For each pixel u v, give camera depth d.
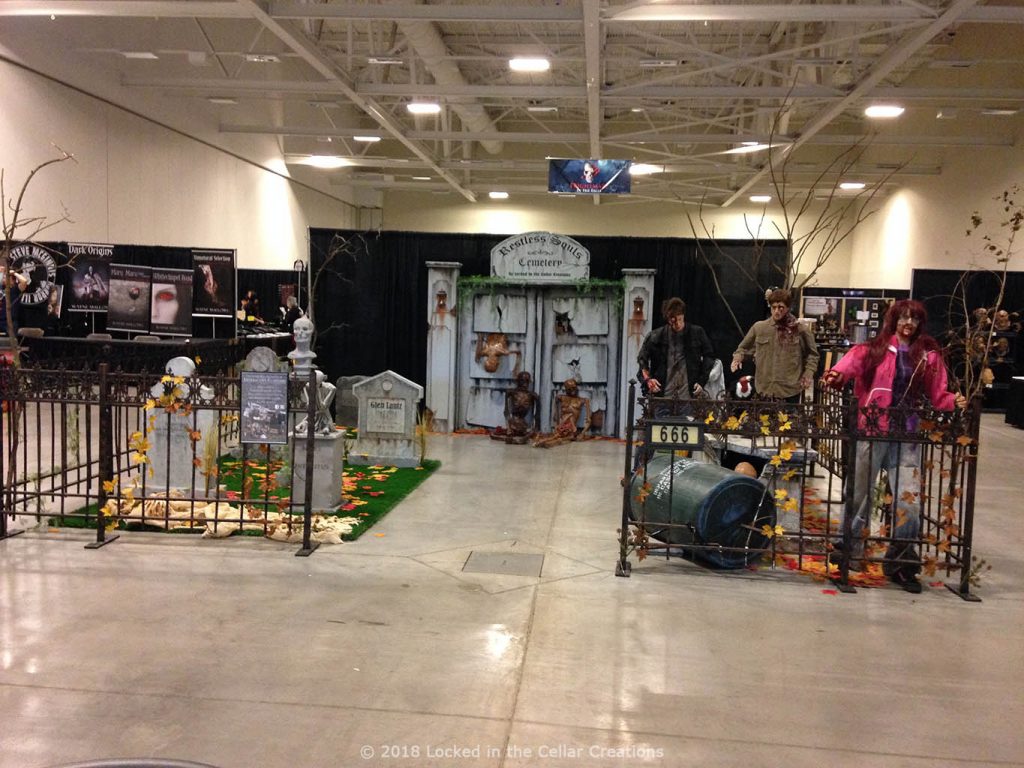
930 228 20.97
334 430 6.89
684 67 18.80
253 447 8.88
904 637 4.41
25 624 4.25
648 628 4.42
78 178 12.92
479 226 29.86
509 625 4.41
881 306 17.31
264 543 5.82
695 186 24.55
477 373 11.34
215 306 12.23
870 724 3.45
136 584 4.90
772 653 4.14
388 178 26.83
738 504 5.44
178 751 3.09
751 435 5.30
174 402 5.72
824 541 5.51
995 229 16.98
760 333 6.93
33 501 6.57
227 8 9.71
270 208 21.03
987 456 10.88
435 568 5.38
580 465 9.27
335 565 5.38
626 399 11.12
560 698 3.59
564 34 16.67
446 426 11.33
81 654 3.90
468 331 11.32
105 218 13.66
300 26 12.20
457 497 7.55
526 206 29.72
